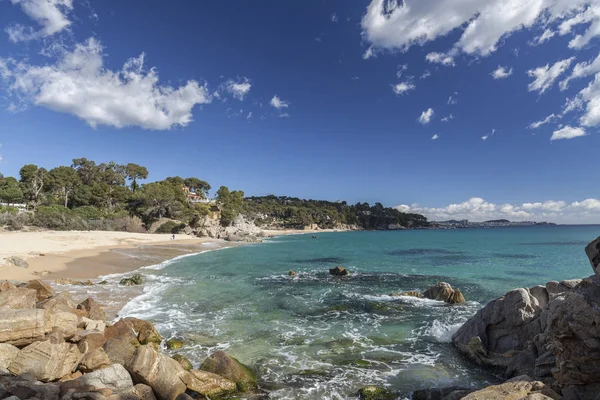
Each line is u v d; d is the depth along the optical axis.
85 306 13.98
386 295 21.61
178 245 62.06
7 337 8.80
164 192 99.88
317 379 10.27
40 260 29.95
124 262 34.75
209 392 9.18
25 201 92.50
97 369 9.01
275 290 23.28
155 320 15.66
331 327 15.21
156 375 8.72
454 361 11.71
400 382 10.16
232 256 47.19
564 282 12.23
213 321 15.77
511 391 6.89
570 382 6.82
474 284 25.97
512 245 72.00
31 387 7.21
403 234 155.62
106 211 94.75
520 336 11.28
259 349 12.55
